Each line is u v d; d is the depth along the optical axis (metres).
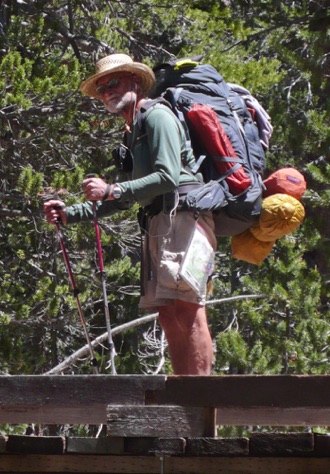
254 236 16.27
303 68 44.44
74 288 15.92
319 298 43.91
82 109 34.09
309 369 40.03
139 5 40.88
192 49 41.34
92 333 47.84
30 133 33.50
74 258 39.03
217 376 12.23
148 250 15.54
